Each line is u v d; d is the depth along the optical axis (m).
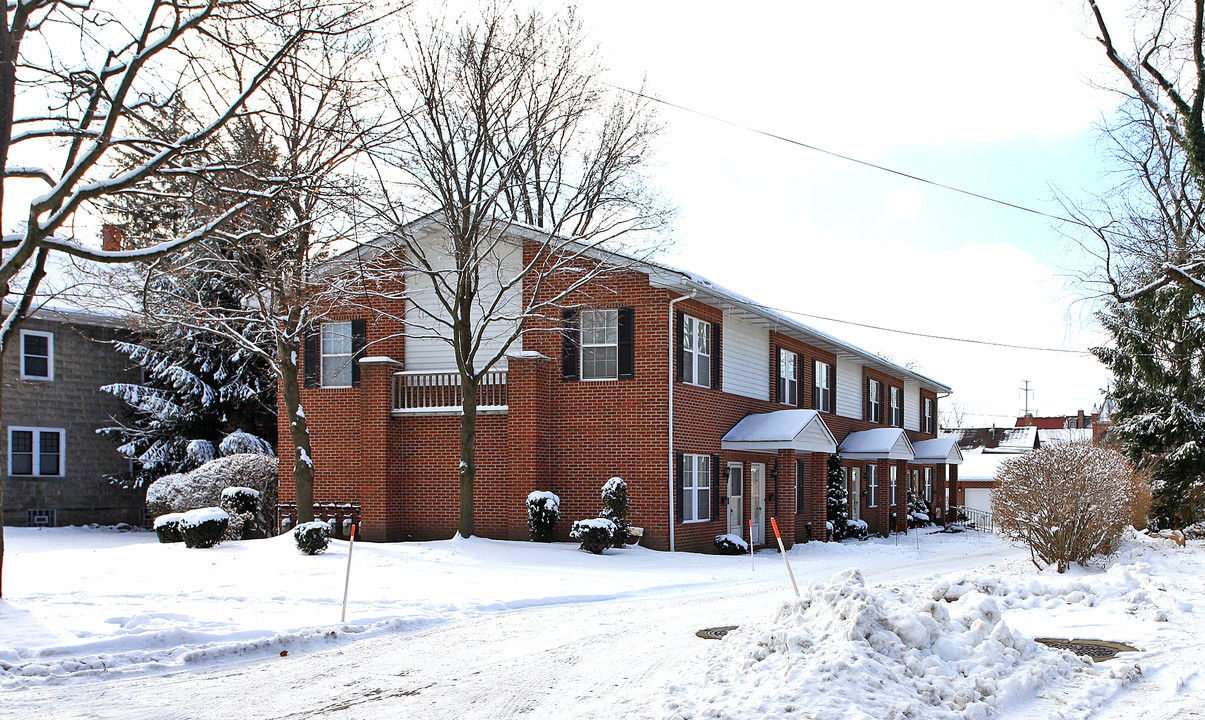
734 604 14.23
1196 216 24.03
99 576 16.06
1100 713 7.29
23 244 11.64
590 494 23.34
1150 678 8.42
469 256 22.17
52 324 31.67
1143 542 20.89
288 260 21.64
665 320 23.05
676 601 14.76
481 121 21.98
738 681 7.90
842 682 7.20
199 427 34.34
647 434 22.98
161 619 11.66
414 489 24.66
